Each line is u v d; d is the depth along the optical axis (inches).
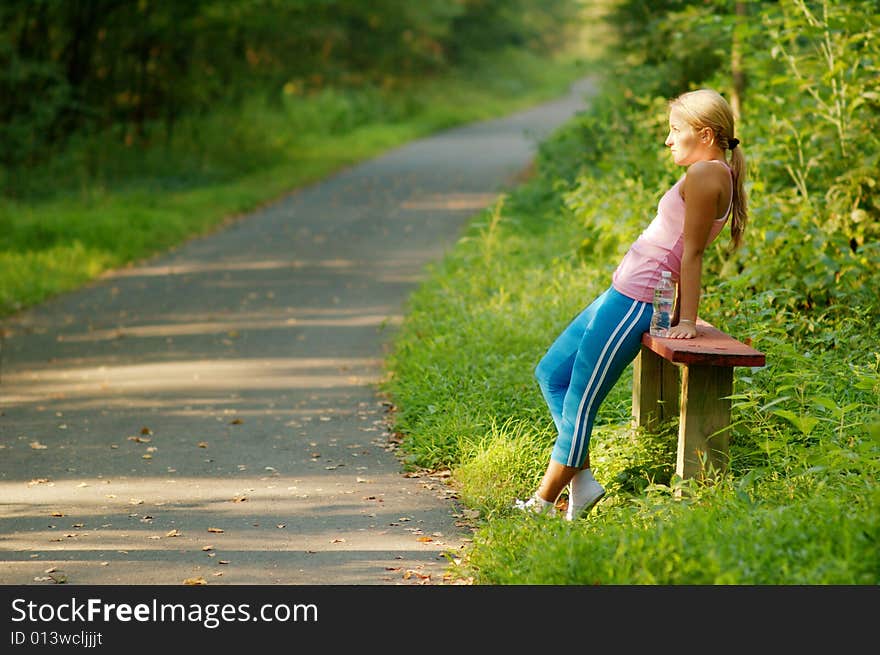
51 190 1338.6
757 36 612.1
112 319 725.9
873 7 511.5
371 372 562.9
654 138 733.9
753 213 471.8
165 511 355.3
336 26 2736.2
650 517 290.2
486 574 281.9
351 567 301.4
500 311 572.1
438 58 3304.6
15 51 1430.9
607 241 636.7
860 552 238.7
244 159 1673.2
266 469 402.0
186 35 1658.5
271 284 839.7
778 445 323.3
